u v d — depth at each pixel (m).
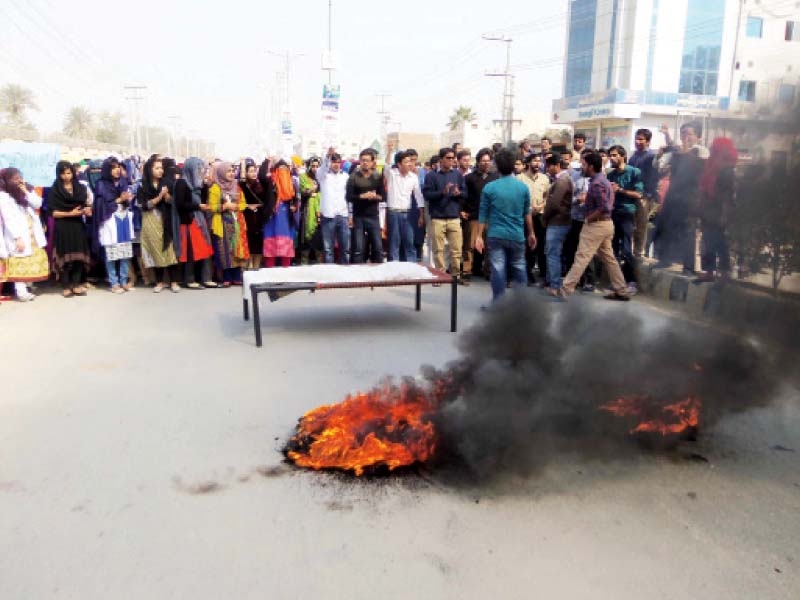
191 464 3.53
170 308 7.43
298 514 3.03
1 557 2.71
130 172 9.90
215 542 2.81
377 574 2.60
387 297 8.08
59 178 7.71
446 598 2.46
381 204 10.27
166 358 5.48
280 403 4.43
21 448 3.73
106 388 4.73
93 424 4.07
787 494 3.21
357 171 9.05
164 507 3.10
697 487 3.28
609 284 8.26
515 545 2.79
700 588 2.51
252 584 2.54
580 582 2.54
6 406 4.38
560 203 7.61
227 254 8.58
